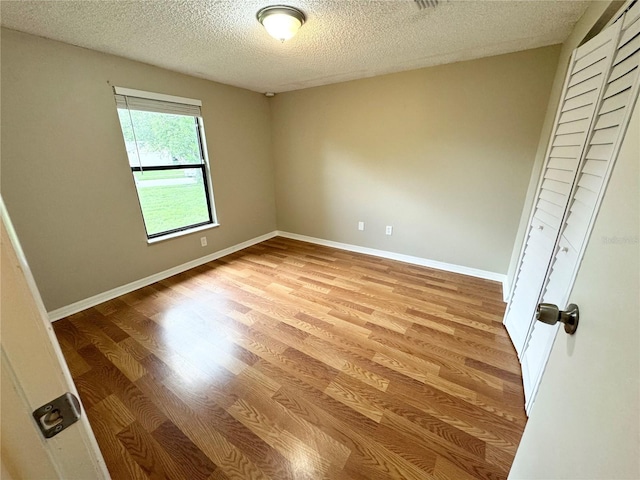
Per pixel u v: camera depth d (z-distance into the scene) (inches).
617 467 15.1
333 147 136.4
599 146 42.7
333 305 93.0
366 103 121.2
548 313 25.4
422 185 118.5
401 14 64.9
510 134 96.4
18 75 71.1
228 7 60.6
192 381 62.1
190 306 92.9
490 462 45.2
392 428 51.1
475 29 72.9
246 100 136.8
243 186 144.4
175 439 49.6
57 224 82.8
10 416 13.0
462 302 94.3
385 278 113.5
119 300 96.7
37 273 80.8
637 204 17.5
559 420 23.4
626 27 39.4
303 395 58.4
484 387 59.6
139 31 71.3
